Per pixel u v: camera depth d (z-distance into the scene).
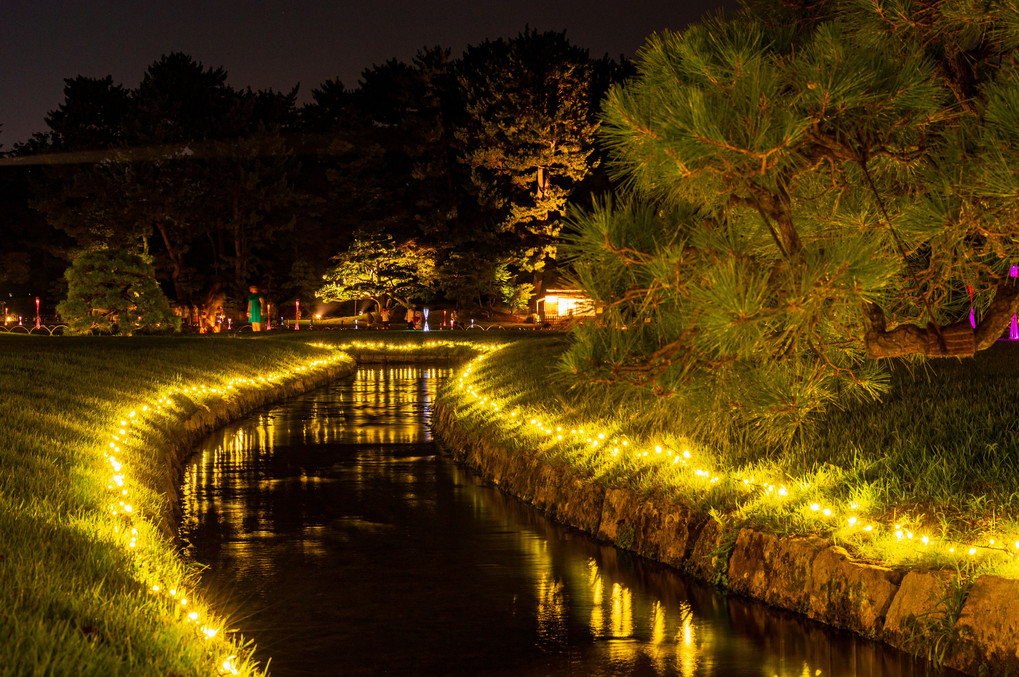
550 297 65.38
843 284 6.31
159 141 68.06
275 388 31.77
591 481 13.37
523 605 9.79
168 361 27.36
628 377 7.33
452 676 7.85
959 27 7.13
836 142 6.75
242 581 10.69
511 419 18.52
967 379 13.65
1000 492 9.08
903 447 10.77
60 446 12.92
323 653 8.38
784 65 6.78
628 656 8.30
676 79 6.60
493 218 74.38
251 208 75.75
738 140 6.17
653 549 11.48
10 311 77.19
